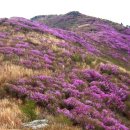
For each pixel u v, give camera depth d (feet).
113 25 261.03
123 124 51.24
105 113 51.55
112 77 75.56
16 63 67.51
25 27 118.83
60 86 57.06
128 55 160.35
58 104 48.62
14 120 37.06
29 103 44.75
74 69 73.77
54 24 307.99
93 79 70.49
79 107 48.73
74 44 120.47
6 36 96.73
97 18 291.79
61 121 40.73
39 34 112.98
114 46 165.27
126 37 203.31
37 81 54.80
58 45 98.89
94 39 163.73
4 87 49.03
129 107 60.49
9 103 42.91
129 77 80.59
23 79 54.03
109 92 64.49
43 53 83.05
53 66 72.59
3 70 58.54
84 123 43.01
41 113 43.16
